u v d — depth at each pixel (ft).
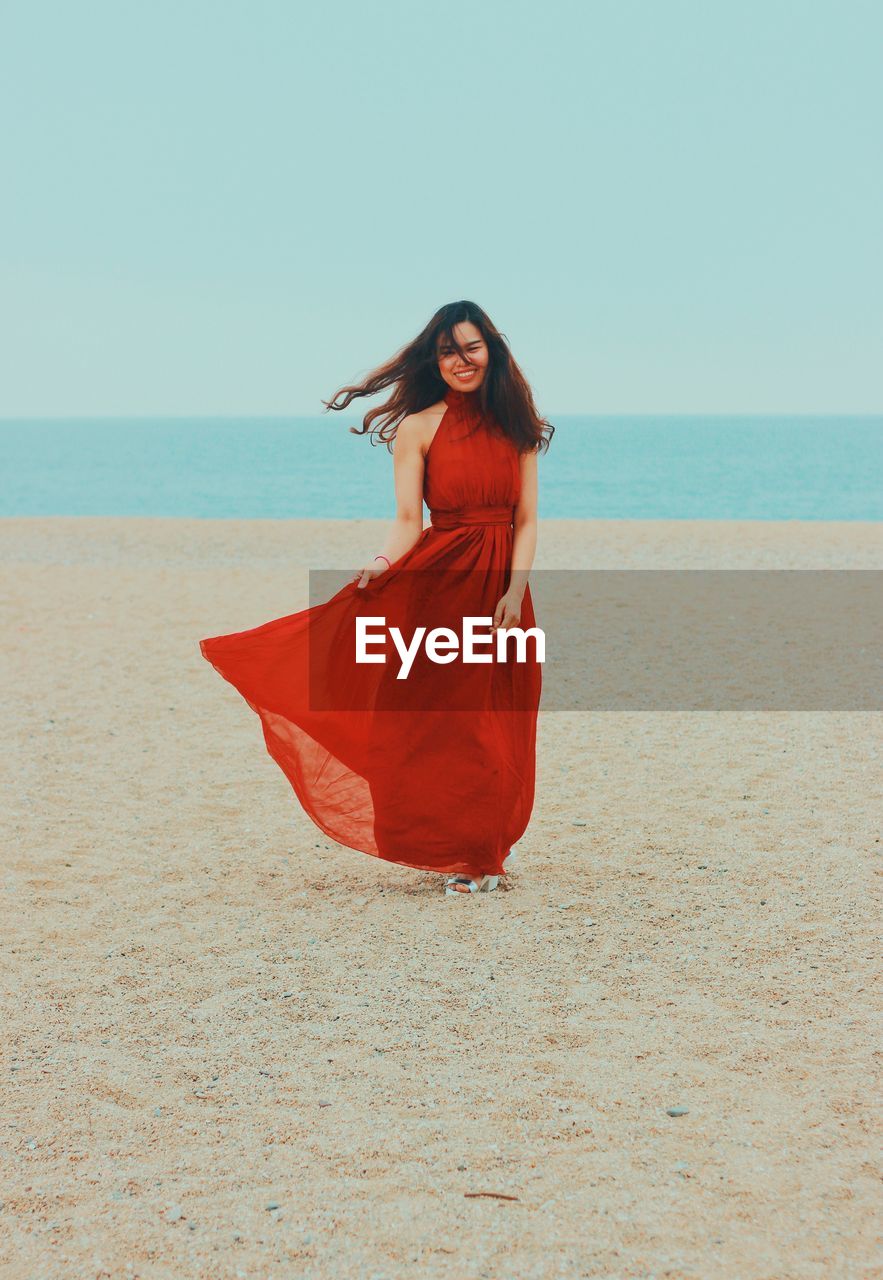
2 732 27.09
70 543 76.13
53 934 15.52
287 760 16.78
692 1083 11.37
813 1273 8.67
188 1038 12.63
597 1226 9.27
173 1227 9.41
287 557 67.97
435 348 15.74
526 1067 11.79
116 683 32.89
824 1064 11.64
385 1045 12.35
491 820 16.38
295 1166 10.19
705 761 23.67
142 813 21.02
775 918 15.38
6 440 634.43
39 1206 9.71
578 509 164.25
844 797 20.72
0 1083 11.72
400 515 16.26
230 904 16.61
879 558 62.69
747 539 72.90
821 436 549.54
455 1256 8.98
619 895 16.42
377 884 17.34
